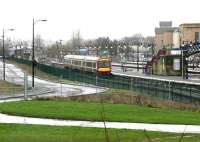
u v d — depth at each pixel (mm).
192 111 43531
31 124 34938
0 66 154375
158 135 29766
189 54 98250
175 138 28562
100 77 85875
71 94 65375
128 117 37562
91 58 106562
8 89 72625
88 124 34719
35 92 68750
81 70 112125
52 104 46500
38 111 41094
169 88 55281
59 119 37594
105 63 102250
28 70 130000
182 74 95688
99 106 44688
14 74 115375
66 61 131125
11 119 37719
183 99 53469
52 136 29594
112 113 39844
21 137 29219
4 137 29219
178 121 35906
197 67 132000
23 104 46656
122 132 30859
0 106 45312
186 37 160500
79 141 27969
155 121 35812
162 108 45219
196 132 31172
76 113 39719
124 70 125625
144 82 63906
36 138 28875
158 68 106250
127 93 58938
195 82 80312
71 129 32406
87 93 65875
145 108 43969
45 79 99438
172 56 103188
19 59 173375
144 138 28562
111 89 71062
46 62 172250
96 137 29156
